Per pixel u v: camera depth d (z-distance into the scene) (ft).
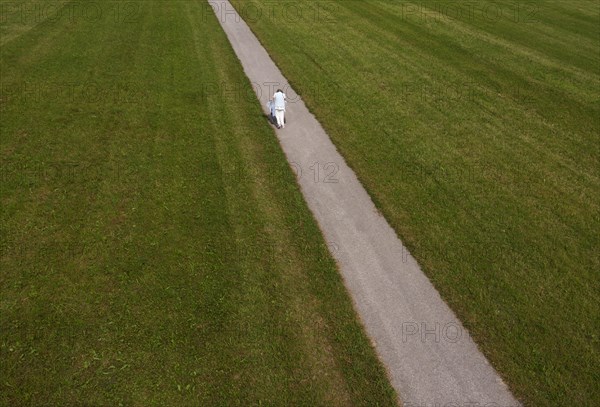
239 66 77.15
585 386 29.14
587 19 109.81
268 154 52.90
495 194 46.42
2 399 27.66
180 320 32.99
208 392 28.48
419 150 53.67
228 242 40.14
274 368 29.94
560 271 37.42
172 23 97.35
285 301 34.65
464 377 29.73
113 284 35.63
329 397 28.40
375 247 39.91
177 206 44.16
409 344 31.73
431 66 79.25
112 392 28.32
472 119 61.41
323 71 75.61
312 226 42.11
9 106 61.16
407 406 28.12
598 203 45.60
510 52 87.25
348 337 32.09
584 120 62.34
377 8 113.39
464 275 36.91
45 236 39.96
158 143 53.98
